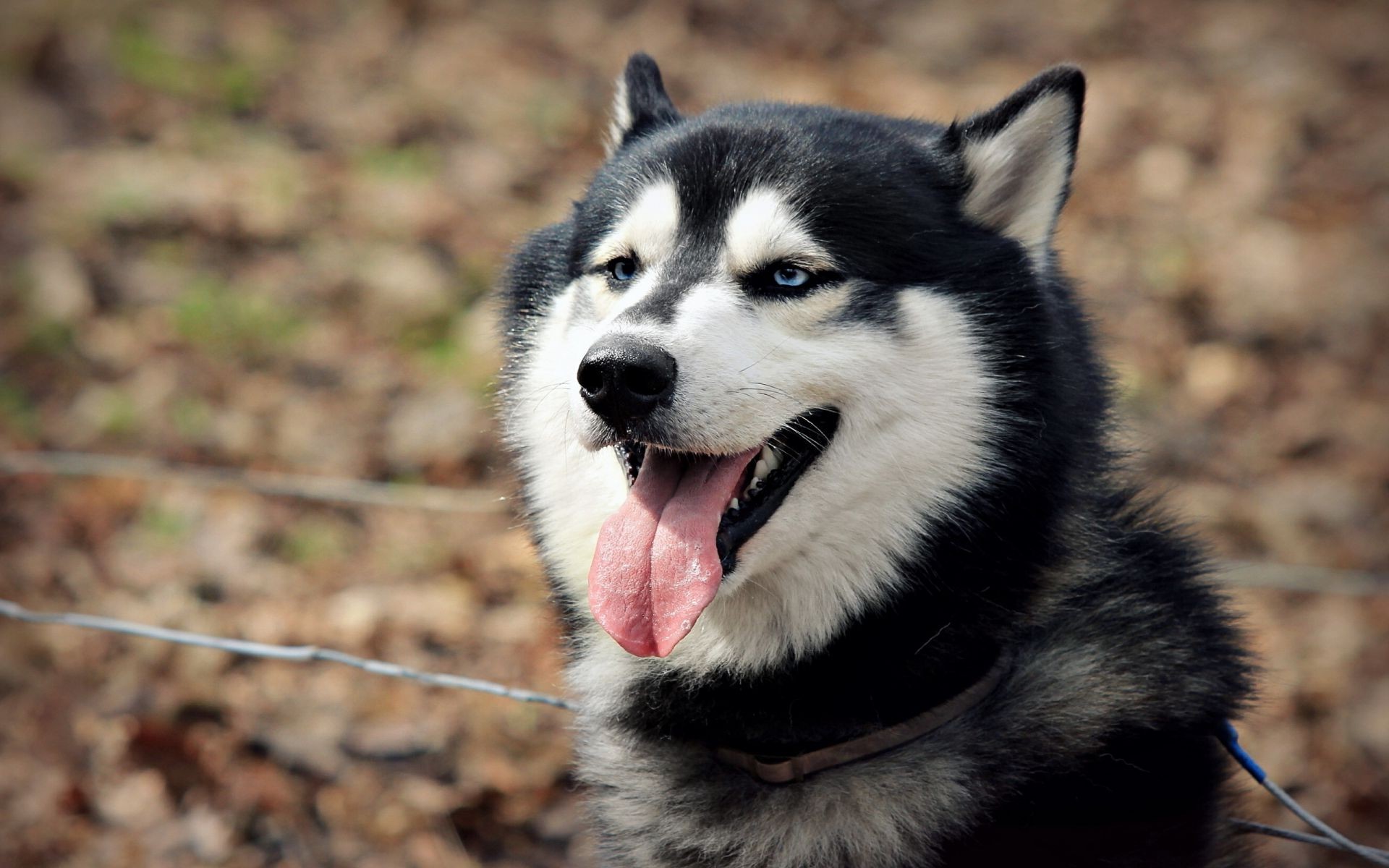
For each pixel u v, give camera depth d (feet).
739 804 8.46
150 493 18.02
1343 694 15.26
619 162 9.66
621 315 8.34
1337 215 24.99
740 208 8.69
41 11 28.76
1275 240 24.00
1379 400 20.72
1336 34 31.73
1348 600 16.90
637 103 10.46
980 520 8.45
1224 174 26.08
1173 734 8.30
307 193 24.58
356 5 30.96
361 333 21.56
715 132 9.13
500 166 25.93
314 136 26.48
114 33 28.50
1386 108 28.58
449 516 18.03
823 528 8.52
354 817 13.43
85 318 21.18
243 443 19.10
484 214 24.52
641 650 7.97
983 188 8.91
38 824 13.29
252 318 21.50
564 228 10.01
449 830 13.37
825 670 8.52
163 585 16.49
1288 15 32.68
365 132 26.61
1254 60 30.50
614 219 9.24
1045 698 8.34
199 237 23.22
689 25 31.12
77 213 23.45
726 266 8.66
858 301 8.49
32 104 26.35
